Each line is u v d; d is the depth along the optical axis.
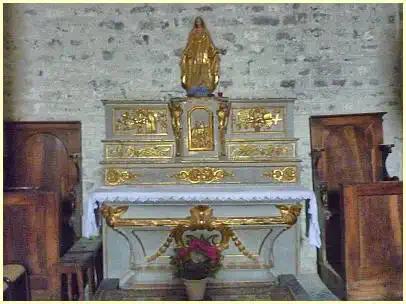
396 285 3.45
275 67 4.43
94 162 4.40
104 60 4.41
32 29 4.38
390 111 4.45
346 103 4.45
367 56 4.45
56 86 4.39
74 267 3.39
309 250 4.41
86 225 3.69
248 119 4.13
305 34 4.43
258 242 3.89
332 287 3.86
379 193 3.45
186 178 4.01
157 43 4.41
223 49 4.41
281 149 4.09
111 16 4.41
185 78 4.17
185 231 3.81
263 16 4.43
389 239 3.45
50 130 4.34
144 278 3.84
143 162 4.01
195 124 4.05
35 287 3.41
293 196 3.70
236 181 4.01
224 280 3.86
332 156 4.38
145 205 3.75
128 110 4.09
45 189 4.32
